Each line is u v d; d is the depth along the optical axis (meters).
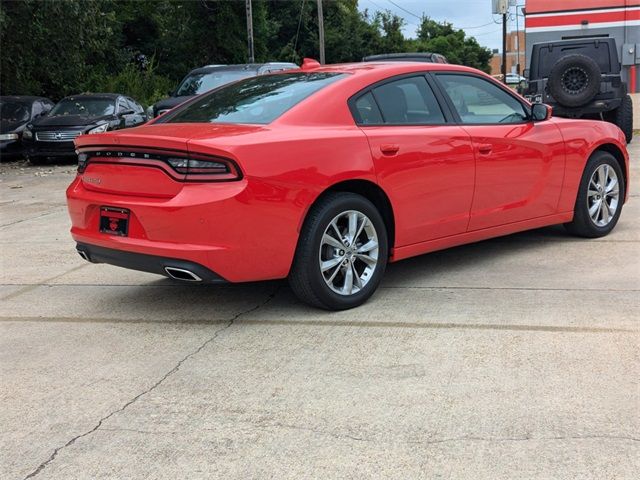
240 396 3.38
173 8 33.12
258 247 4.07
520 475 2.64
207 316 4.60
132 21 33.31
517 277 5.22
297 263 4.32
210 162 3.97
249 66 14.45
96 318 4.63
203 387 3.50
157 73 33.78
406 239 4.84
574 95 12.41
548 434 2.93
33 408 3.32
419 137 4.80
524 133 5.54
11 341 4.23
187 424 3.12
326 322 4.38
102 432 3.07
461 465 2.72
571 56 12.33
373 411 3.18
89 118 15.36
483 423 3.04
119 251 4.27
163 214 4.00
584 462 2.72
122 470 2.77
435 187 4.91
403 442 2.91
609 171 6.37
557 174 5.82
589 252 5.88
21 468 2.80
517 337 4.00
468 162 5.09
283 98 4.64
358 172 4.43
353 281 4.61
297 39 43.22
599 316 4.30
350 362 3.74
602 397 3.24
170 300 4.99
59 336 4.30
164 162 4.08
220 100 5.04
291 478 2.67
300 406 3.26
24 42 18.00
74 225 4.70
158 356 3.93
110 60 29.80
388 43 48.69
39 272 5.91
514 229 5.64
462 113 5.27
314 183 4.22
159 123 4.96
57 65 19.20
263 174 4.01
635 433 2.92
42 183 12.37
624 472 2.64
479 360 3.70
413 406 3.22
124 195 4.29
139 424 3.13
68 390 3.51
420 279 5.27
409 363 3.70
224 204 3.92
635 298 4.62
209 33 33.78
